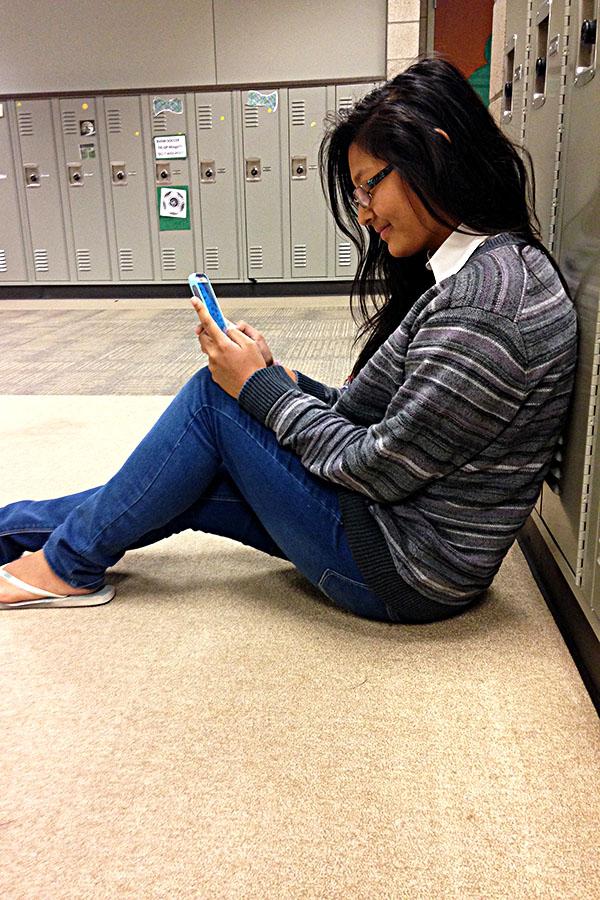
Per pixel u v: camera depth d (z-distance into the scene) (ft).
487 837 3.00
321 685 4.01
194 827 3.09
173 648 4.41
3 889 2.82
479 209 3.63
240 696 3.94
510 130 6.26
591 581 3.86
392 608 4.35
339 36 20.17
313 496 4.14
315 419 4.02
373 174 3.74
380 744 3.55
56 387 11.30
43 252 22.59
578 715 3.74
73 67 21.02
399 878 2.82
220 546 5.96
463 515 3.93
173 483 4.37
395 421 3.67
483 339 3.46
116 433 8.84
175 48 20.61
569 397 3.91
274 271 21.97
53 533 4.86
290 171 21.09
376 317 4.80
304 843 3.00
